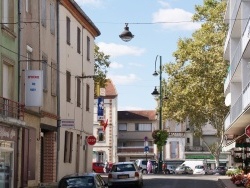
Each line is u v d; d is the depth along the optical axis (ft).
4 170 78.79
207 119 208.33
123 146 295.69
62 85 113.09
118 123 297.74
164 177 145.69
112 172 104.78
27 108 88.28
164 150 298.97
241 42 109.60
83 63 133.90
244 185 100.83
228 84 146.61
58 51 109.70
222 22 181.37
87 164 139.85
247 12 108.99
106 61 170.40
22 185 86.43
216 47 183.32
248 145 140.46
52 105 105.70
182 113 199.72
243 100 105.29
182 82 193.16
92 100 146.10
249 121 125.70
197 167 239.50
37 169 95.76
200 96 193.16
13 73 83.61
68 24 119.44
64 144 115.14
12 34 82.94
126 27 82.74
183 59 190.49
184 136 299.17
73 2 118.21
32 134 92.22
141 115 297.94
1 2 79.15
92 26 140.67
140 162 223.51
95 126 262.47
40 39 97.76
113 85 274.36
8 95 82.64
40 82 82.38
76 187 60.59
